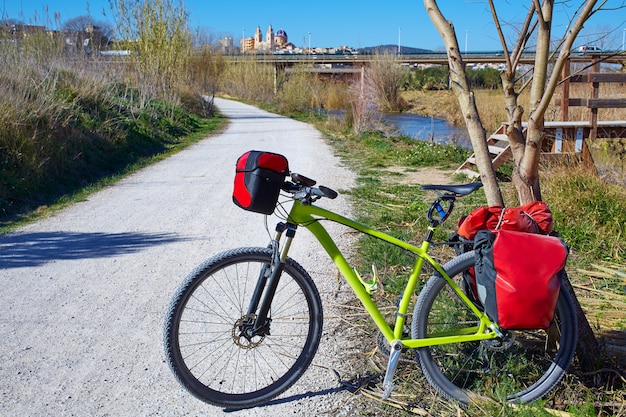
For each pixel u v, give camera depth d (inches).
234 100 1638.8
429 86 1636.3
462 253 133.1
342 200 350.0
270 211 119.8
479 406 127.3
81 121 508.7
